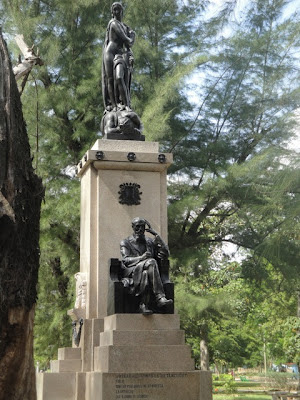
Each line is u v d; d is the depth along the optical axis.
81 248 10.27
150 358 7.71
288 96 16.00
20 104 4.31
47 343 15.91
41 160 16.36
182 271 17.44
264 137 16.66
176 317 8.08
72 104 16.52
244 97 17.36
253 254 17.28
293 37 17.00
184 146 17.30
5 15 17.05
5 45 4.28
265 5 17.27
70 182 16.09
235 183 15.66
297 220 11.52
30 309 4.07
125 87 10.67
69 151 16.80
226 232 17.78
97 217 9.68
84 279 9.66
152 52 17.33
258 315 29.39
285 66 17.12
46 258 15.84
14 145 4.09
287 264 15.76
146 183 9.97
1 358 3.96
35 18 16.38
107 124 10.40
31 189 4.28
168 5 17.97
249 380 44.09
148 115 15.05
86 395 8.19
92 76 16.97
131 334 7.82
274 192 11.30
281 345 35.56
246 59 17.47
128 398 7.49
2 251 3.88
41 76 16.72
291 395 16.48
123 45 11.12
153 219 9.85
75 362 9.09
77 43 17.17
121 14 11.15
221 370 55.25
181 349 7.83
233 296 16.75
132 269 8.29
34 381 4.22
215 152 16.84
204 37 17.91
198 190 16.27
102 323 9.02
